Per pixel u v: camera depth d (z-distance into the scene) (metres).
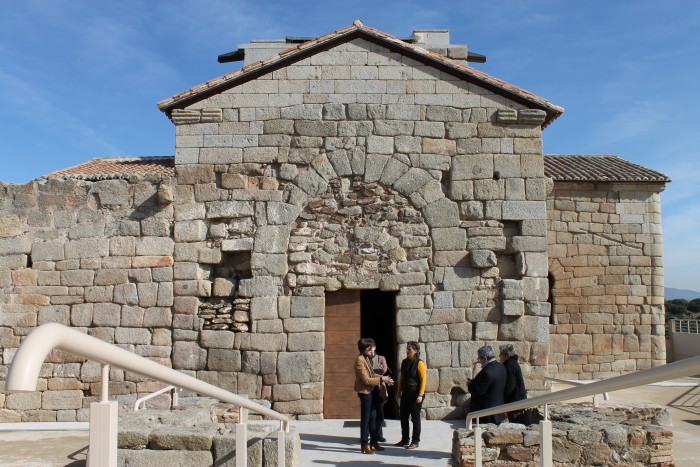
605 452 8.95
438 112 14.30
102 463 3.03
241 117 14.29
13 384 2.26
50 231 14.28
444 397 13.48
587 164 21.69
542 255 13.84
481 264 13.80
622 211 20.17
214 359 13.61
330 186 14.16
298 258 13.85
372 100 14.32
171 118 14.37
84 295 14.02
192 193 14.14
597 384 4.05
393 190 14.12
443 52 18.06
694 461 10.59
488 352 10.50
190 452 8.05
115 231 14.17
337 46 14.47
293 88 14.35
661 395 18.28
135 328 13.84
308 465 9.79
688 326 26.81
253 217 14.02
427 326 13.70
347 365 13.81
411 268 13.87
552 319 19.69
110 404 3.08
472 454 8.90
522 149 14.20
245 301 13.73
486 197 14.03
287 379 13.43
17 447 11.35
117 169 16.56
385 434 12.19
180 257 13.97
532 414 10.80
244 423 6.20
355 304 14.04
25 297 14.07
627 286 19.92
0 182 14.44
